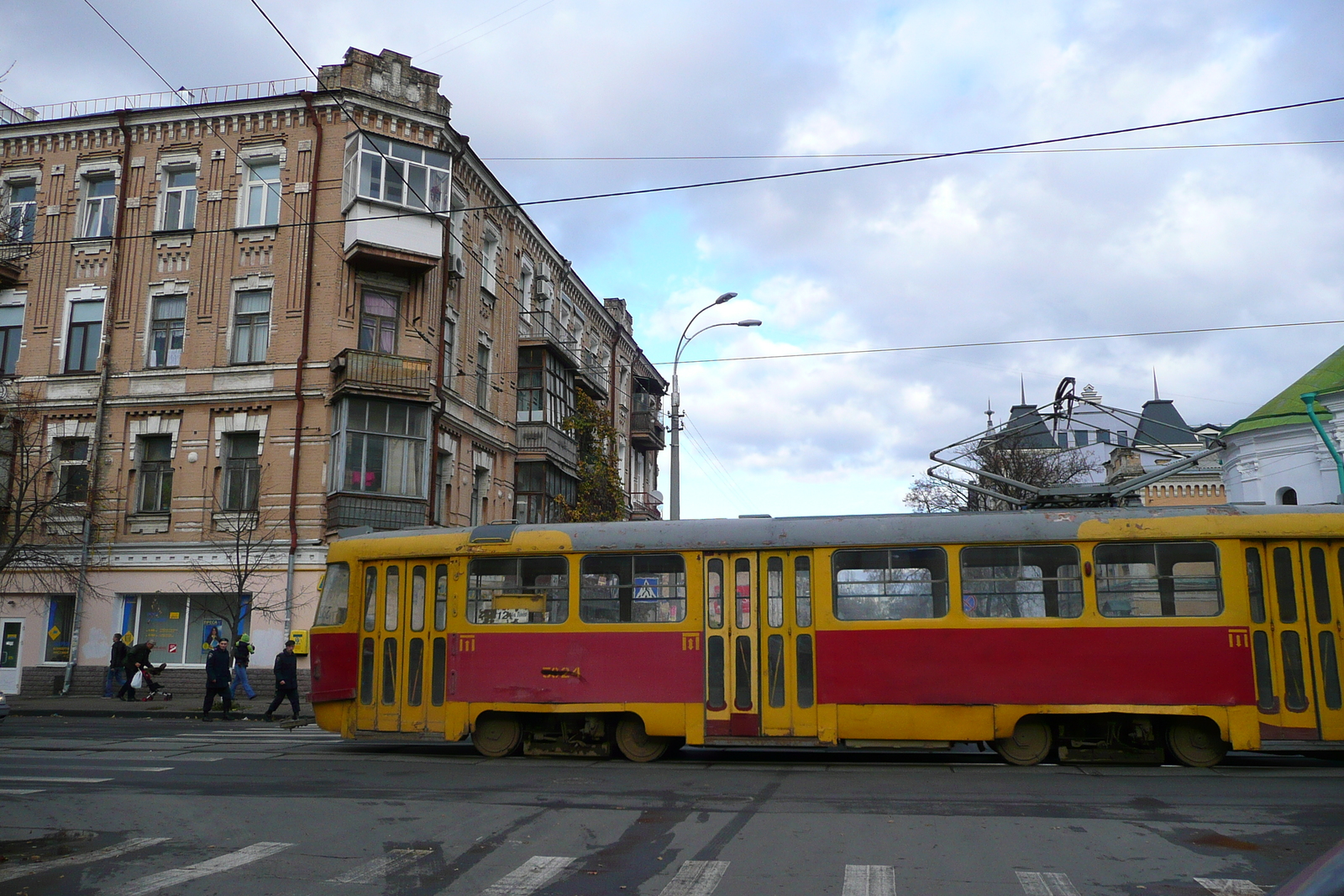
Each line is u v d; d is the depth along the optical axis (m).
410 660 13.83
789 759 13.18
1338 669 11.74
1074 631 12.12
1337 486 29.08
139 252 27.14
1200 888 6.55
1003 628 12.27
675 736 12.93
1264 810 9.05
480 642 13.50
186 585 25.34
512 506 32.72
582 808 9.34
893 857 7.39
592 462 36.56
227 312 26.33
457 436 28.81
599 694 12.96
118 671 24.98
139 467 26.45
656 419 47.91
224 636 25.34
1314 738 11.59
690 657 12.84
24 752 13.97
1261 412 31.50
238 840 8.12
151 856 7.62
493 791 10.38
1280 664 11.77
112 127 27.62
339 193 26.22
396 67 27.02
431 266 26.34
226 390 25.98
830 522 12.95
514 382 33.34
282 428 25.56
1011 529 12.45
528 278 35.31
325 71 26.55
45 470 26.70
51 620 26.38
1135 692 11.88
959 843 7.79
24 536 26.59
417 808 9.40
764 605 12.84
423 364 26.03
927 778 11.21
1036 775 11.34
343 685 14.02
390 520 25.14
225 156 26.98
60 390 27.08
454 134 28.00
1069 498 13.81
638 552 13.23
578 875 6.99
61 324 27.34
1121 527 12.26
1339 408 29.03
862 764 12.54
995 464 41.94
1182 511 12.30
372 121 26.50
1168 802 9.48
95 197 27.98
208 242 26.72
